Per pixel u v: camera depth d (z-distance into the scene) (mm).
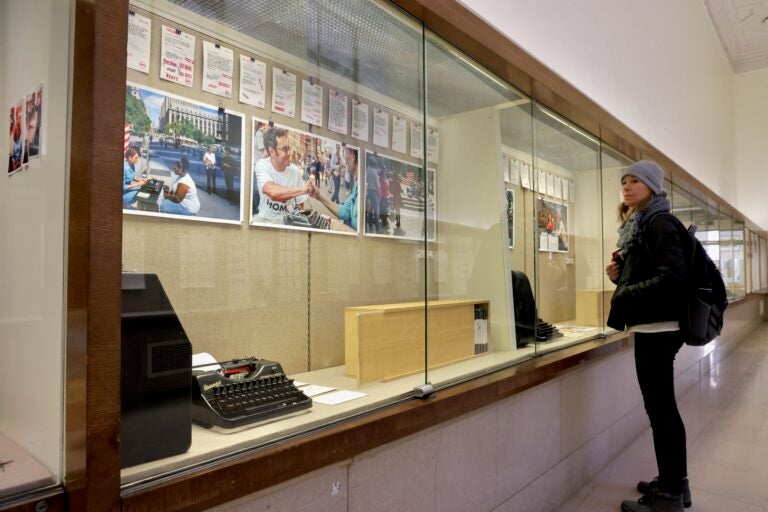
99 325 693
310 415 1098
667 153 4340
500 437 1760
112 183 707
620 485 2373
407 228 1675
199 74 1098
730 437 3156
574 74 2535
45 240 818
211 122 1118
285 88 1342
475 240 1946
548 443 2086
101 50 694
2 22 1051
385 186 1620
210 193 1091
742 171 9258
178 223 1003
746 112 9211
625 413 2938
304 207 1361
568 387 2266
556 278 2445
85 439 679
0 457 831
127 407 738
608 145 3014
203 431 876
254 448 922
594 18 2844
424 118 1780
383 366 1427
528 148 2244
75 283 716
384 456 1264
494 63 1781
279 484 986
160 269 956
